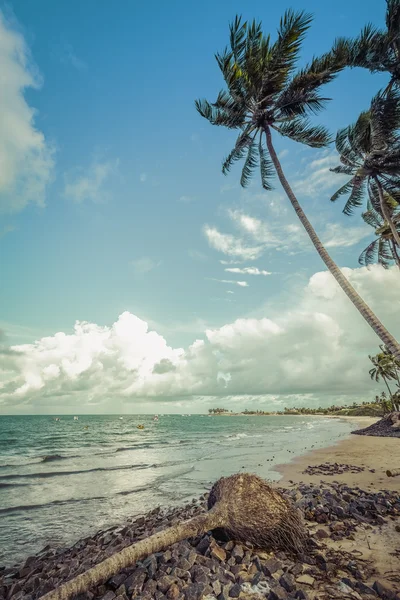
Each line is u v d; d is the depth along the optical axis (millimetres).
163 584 3477
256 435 40406
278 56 11680
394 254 23953
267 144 13664
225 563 3936
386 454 16672
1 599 4461
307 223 11953
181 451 22391
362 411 122688
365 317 9930
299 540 4340
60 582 4484
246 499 4508
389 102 11719
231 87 12672
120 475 13414
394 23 11875
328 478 10734
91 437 41844
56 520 7910
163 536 3830
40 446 29188
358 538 4773
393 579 3479
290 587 3301
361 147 14398
